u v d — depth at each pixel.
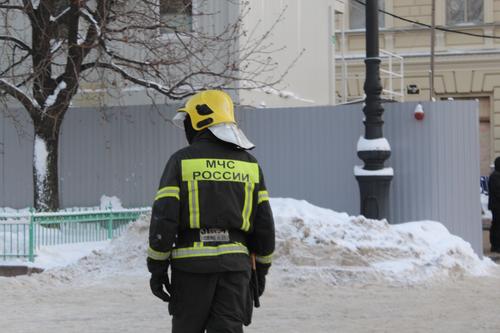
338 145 27.61
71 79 26.06
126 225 25.25
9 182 30.44
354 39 55.06
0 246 22.05
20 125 28.73
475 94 53.78
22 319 15.94
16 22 30.53
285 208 22.56
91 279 20.66
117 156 29.45
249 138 28.33
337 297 18.48
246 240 9.54
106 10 25.23
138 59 29.17
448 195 26.67
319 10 35.81
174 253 9.21
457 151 26.69
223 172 9.31
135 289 19.41
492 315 16.36
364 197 24.77
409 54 54.19
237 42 28.64
